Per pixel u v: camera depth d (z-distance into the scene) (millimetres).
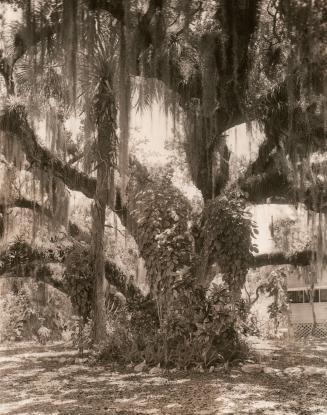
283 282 18656
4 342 17672
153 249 11820
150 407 7250
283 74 11930
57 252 16719
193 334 10859
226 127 12945
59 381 9430
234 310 11211
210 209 12141
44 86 13297
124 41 11109
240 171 14875
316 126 11891
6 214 16750
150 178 13891
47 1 11008
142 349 11484
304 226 17406
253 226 12055
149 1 10781
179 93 12531
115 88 12289
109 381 9320
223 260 11711
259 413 6746
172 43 11461
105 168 13109
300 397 7672
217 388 8391
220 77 11492
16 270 17141
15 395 8281
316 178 14258
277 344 14898
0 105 13367
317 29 9305
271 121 12344
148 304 13133
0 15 11750
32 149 14141
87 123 12977
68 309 19719
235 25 10766
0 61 12531
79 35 11125
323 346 14539
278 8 10133
